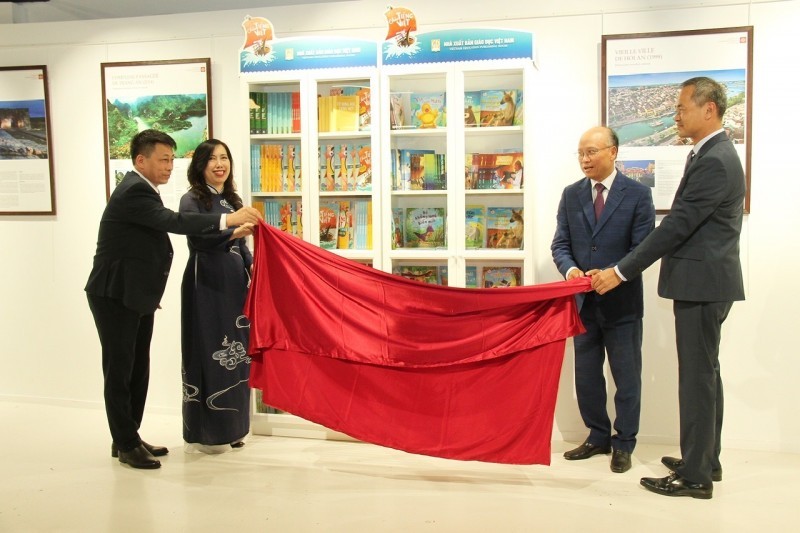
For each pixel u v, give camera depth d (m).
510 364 3.30
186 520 3.02
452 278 4.00
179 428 4.41
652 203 3.61
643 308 3.88
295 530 2.92
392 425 3.37
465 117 4.00
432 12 4.23
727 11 3.87
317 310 3.46
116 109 4.66
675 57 3.92
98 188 4.77
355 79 4.04
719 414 3.39
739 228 3.20
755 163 3.88
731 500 3.20
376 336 3.40
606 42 3.98
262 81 4.12
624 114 4.00
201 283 3.78
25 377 4.97
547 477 3.51
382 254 4.06
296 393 3.44
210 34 4.54
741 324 3.95
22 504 3.21
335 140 4.23
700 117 3.16
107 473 3.61
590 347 3.73
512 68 3.80
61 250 4.85
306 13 4.41
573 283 3.27
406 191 4.07
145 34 4.63
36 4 5.15
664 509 3.10
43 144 4.80
